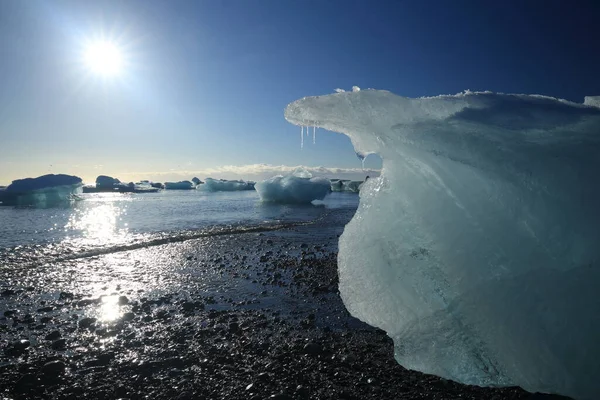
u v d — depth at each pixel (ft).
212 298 18.76
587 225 7.76
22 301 18.25
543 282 8.13
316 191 92.84
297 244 33.96
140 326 15.15
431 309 10.01
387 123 10.38
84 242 35.04
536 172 8.41
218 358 12.41
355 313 11.89
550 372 7.95
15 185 96.63
